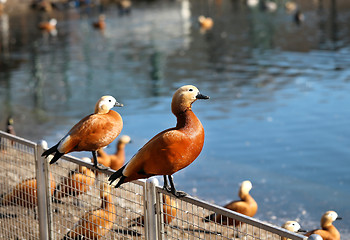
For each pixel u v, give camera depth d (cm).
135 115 1781
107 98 505
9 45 3647
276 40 3591
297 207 980
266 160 1293
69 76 2545
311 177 1170
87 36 4022
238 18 5078
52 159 472
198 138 405
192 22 4831
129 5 6438
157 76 2512
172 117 1752
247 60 2883
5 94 2161
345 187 1098
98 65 2841
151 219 415
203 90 2162
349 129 1545
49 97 2089
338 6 5619
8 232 594
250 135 1518
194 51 3266
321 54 2959
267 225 330
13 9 6038
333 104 1842
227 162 1264
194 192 1046
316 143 1427
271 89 2133
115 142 1448
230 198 1016
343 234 866
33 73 2636
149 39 3816
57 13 5794
